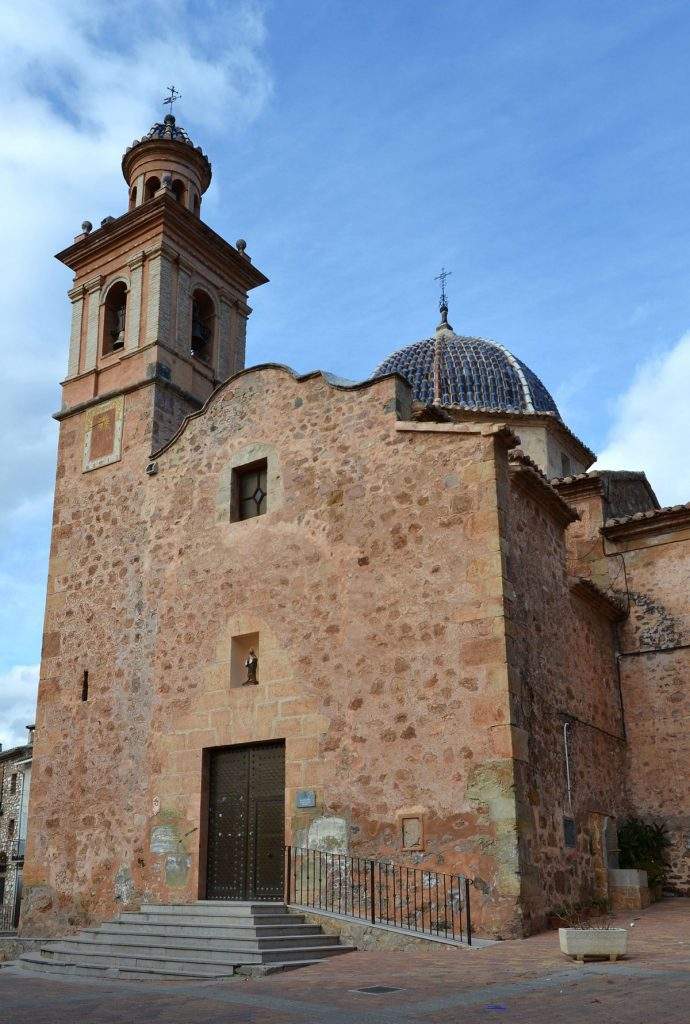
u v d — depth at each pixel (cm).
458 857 1327
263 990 1013
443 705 1411
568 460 2745
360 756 1477
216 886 1622
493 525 1446
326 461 1689
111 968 1292
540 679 1509
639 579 1977
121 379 2152
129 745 1822
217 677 1720
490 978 959
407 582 1509
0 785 4125
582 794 1578
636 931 1265
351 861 1435
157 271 2167
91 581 2020
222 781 1678
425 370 2784
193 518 1872
